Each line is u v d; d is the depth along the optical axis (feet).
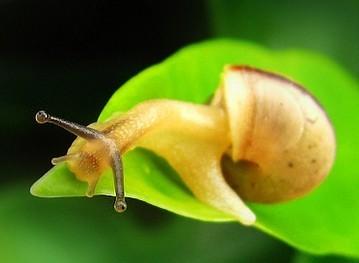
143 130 0.47
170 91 0.50
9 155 0.57
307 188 0.50
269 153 0.49
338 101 0.55
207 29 0.59
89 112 0.57
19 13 0.58
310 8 0.59
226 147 0.49
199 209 0.46
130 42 0.59
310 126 0.50
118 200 0.44
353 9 0.59
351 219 0.50
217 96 0.50
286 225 0.50
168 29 0.59
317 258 0.52
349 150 0.53
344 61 0.58
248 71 0.50
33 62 0.58
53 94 0.57
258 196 0.50
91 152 0.44
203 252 0.55
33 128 0.57
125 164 0.46
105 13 0.59
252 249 0.55
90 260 0.53
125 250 0.54
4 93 0.57
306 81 0.55
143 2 0.59
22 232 0.53
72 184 0.44
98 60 0.58
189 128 0.48
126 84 0.48
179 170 0.48
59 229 0.53
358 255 0.49
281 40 0.58
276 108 0.49
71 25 0.58
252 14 0.58
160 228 0.55
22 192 0.55
